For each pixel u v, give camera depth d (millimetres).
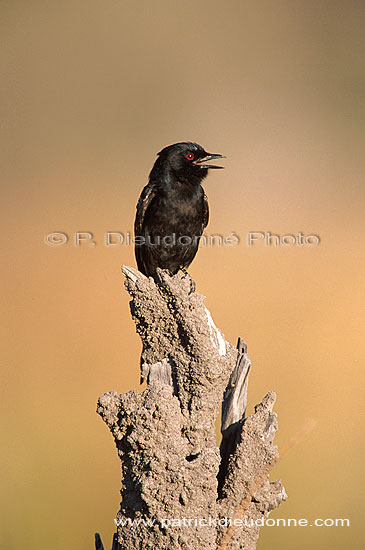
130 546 4988
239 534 5242
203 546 4906
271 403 5383
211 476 4934
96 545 5871
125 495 5094
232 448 5441
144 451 4965
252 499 5277
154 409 4969
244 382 5762
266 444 5242
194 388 5238
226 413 5699
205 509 4930
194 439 5199
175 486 4891
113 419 5094
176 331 5344
